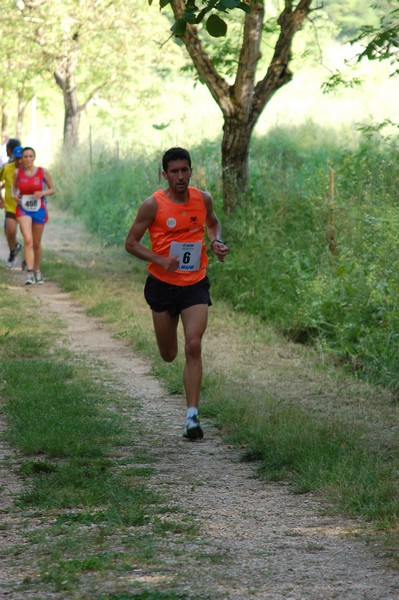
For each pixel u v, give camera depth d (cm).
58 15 6756
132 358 2198
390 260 2331
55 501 1158
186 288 1555
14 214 3697
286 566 935
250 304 2755
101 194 5188
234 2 1204
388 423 1611
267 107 6359
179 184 1520
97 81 7594
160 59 7600
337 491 1188
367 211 2727
